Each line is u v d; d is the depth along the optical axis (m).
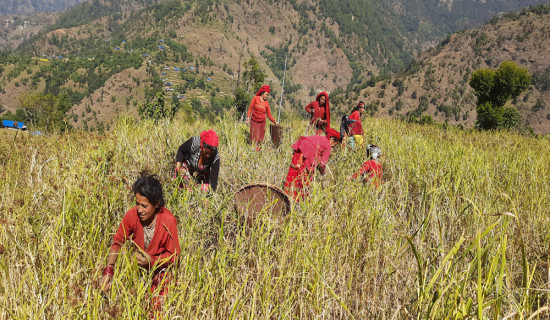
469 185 4.82
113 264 2.80
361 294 2.72
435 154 6.24
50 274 2.47
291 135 7.58
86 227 3.07
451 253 2.20
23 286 2.42
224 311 2.50
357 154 6.26
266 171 5.37
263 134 7.51
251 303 2.48
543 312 2.44
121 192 3.68
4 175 4.34
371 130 9.89
